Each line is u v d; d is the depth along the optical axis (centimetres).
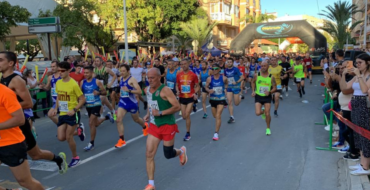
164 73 1224
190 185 486
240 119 986
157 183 497
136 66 1235
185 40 3142
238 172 536
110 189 479
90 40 2436
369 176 480
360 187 438
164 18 2956
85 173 546
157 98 455
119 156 638
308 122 916
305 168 549
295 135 772
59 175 538
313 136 757
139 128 884
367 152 473
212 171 543
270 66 1031
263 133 801
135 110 711
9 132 349
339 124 639
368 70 466
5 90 334
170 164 582
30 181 374
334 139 715
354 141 514
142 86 1445
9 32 1522
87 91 673
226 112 1111
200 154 639
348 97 559
